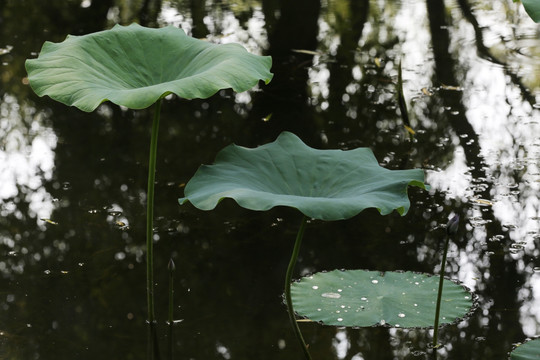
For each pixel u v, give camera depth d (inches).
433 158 154.3
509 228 130.5
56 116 176.7
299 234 96.1
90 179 148.4
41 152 159.5
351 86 189.6
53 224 133.4
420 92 184.7
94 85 92.3
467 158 154.3
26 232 130.9
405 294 108.9
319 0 254.7
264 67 98.3
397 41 218.8
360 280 112.7
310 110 176.7
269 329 105.3
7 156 157.4
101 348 101.6
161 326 106.7
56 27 228.5
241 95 186.2
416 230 131.3
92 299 113.0
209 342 102.7
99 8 246.4
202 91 88.7
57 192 143.8
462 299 108.7
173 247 127.0
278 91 188.1
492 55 206.1
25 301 112.2
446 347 100.4
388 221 135.3
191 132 167.3
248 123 170.9
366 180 95.9
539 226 130.7
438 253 123.6
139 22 234.5
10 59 204.1
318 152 101.7
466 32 223.9
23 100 183.9
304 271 118.6
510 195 140.7
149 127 170.6
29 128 170.2
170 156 156.6
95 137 166.2
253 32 226.2
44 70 94.6
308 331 104.7
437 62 202.7
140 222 134.2
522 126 167.0
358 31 227.6
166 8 248.8
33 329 105.7
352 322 102.6
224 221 135.4
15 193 143.2
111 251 125.6
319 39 222.1
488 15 237.8
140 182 147.1
